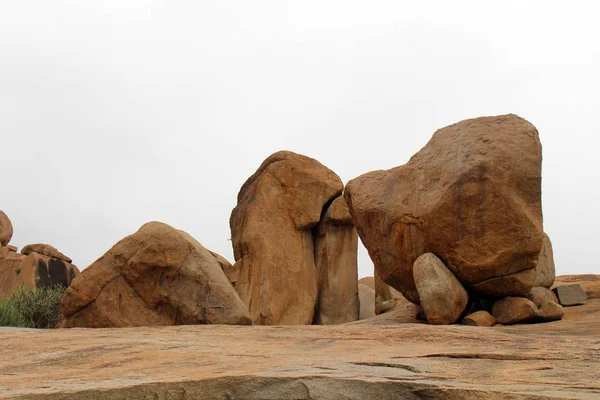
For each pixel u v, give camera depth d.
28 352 6.14
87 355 5.88
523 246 10.93
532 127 11.23
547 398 3.72
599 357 5.36
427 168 11.92
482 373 4.57
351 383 4.17
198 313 11.38
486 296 11.68
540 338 6.98
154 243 11.58
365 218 12.89
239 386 4.22
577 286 13.60
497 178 10.92
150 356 5.68
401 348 6.14
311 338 7.04
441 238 11.30
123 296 11.53
